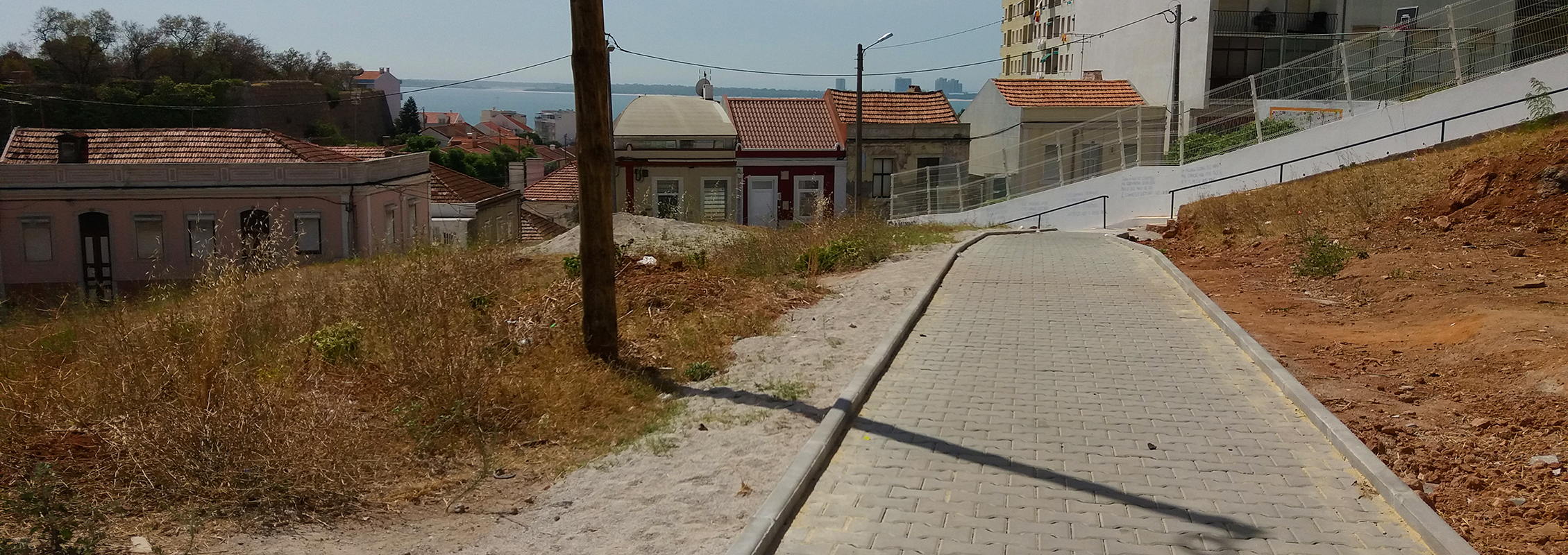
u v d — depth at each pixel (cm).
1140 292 1308
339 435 633
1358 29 3462
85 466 593
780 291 1243
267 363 822
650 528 542
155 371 671
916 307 1131
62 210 3141
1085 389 814
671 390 818
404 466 641
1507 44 2931
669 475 623
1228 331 1030
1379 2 3450
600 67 867
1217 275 1439
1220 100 3123
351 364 841
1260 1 3500
